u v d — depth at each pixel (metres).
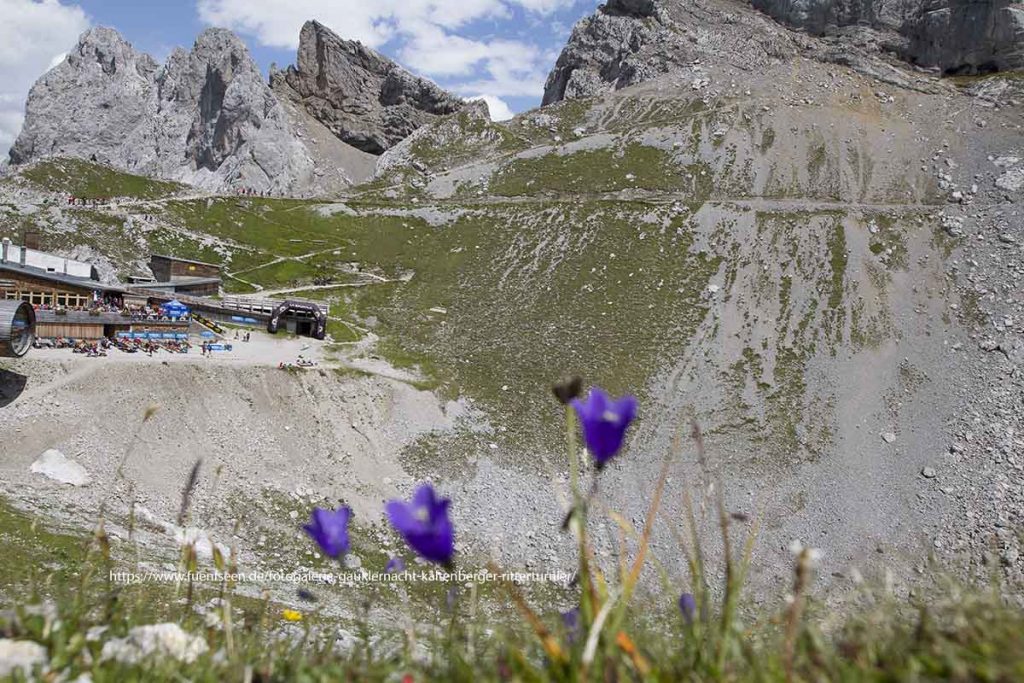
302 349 84.81
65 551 24.67
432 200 175.00
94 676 4.22
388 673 4.15
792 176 171.25
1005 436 80.31
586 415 2.83
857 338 107.75
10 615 5.21
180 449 55.34
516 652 3.43
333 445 65.00
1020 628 3.24
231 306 88.69
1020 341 102.81
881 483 73.56
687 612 3.59
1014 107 181.75
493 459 69.94
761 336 107.69
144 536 34.78
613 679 3.08
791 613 3.12
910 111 189.75
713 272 126.25
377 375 75.31
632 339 105.75
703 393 92.94
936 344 105.75
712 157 180.75
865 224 139.25
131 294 78.50
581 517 2.89
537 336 105.44
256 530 49.25
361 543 52.19
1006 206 143.50
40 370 54.44
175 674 4.25
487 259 137.00
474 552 55.62
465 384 84.94
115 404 55.47
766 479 73.31
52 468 46.12
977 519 65.88
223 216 149.12
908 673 3.00
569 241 140.25
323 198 171.12
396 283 129.12
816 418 87.81
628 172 177.62
